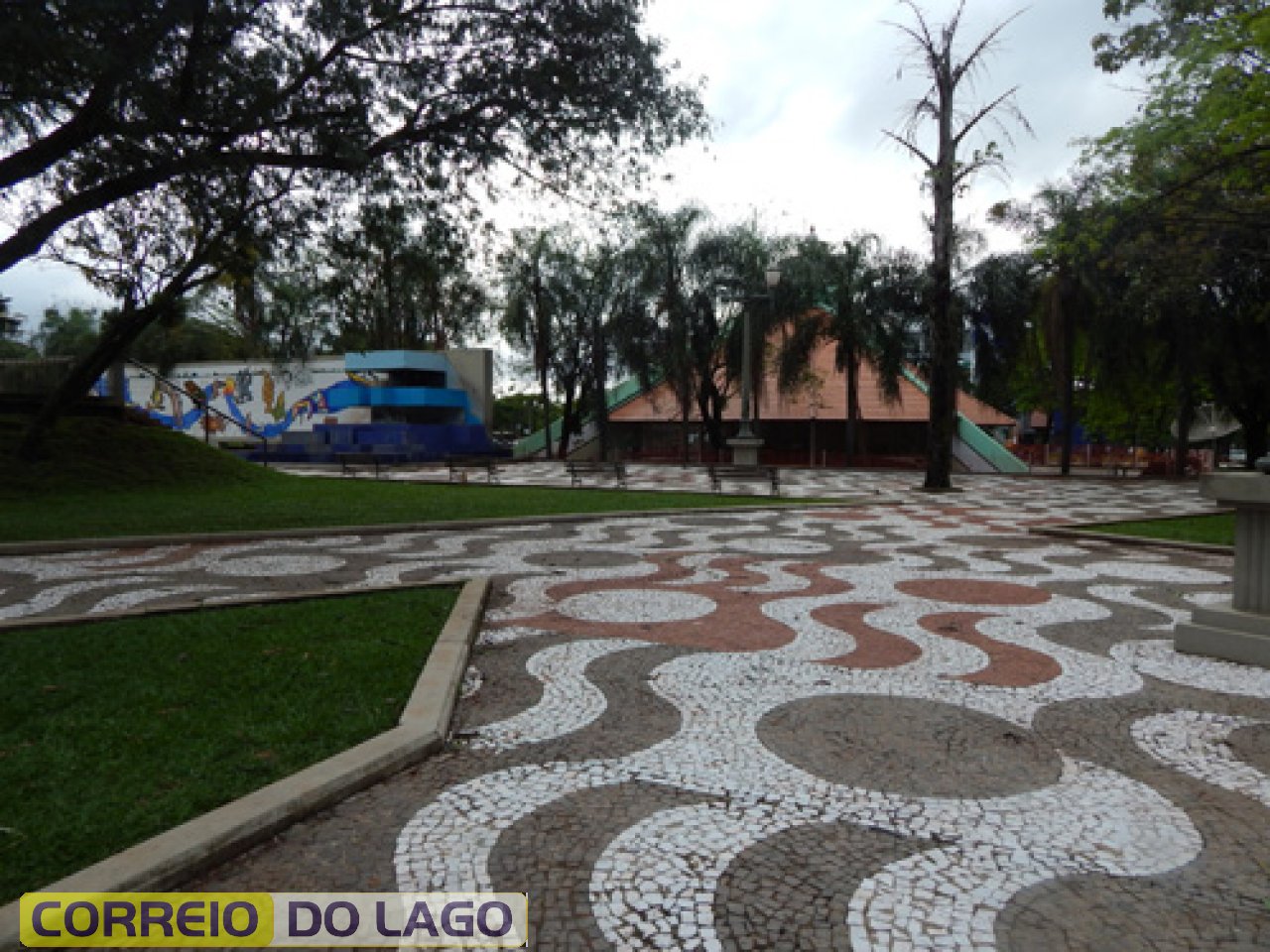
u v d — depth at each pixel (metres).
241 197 9.98
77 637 5.27
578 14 9.76
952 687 4.54
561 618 6.21
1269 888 2.54
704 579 7.86
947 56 18.66
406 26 9.62
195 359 44.69
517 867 2.65
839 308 30.06
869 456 34.41
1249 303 23.53
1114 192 17.77
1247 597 5.10
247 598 6.38
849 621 6.13
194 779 3.13
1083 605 6.72
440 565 8.64
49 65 7.29
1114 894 2.50
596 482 22.89
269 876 2.59
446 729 3.85
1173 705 4.24
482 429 40.25
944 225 20.22
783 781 3.30
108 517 12.13
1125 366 26.66
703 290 32.19
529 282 35.38
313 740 3.55
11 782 3.09
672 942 2.27
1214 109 12.48
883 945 2.25
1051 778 3.34
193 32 8.08
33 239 8.78
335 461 37.25
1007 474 29.17
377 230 12.16
